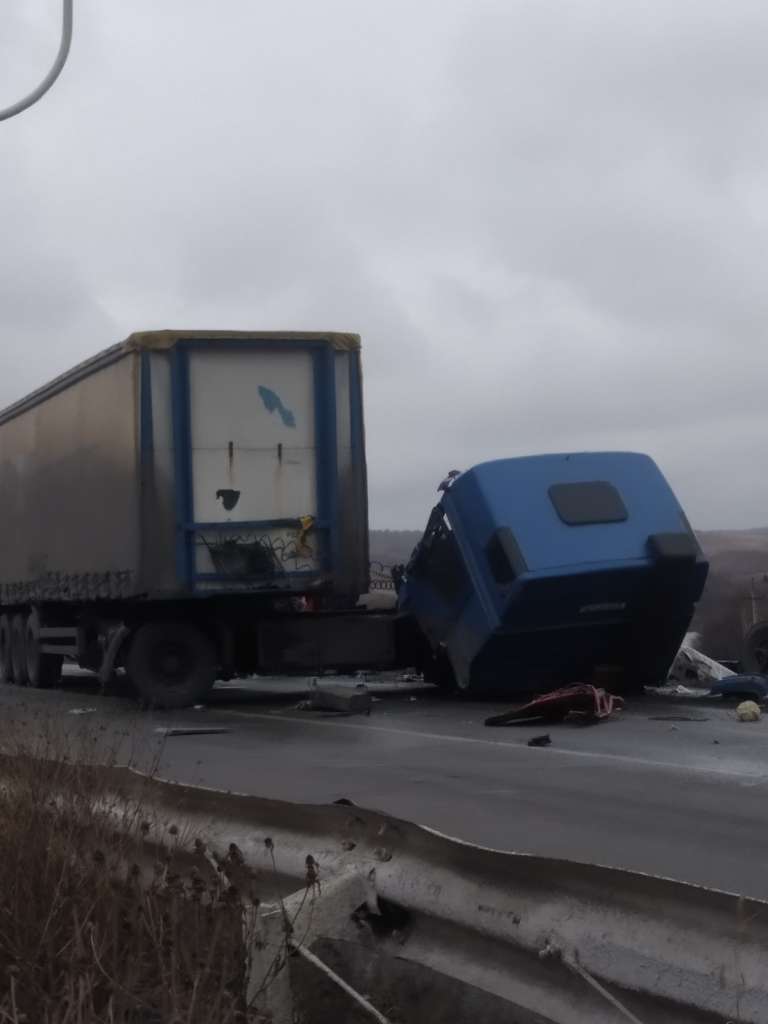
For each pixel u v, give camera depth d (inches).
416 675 840.9
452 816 362.0
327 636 722.2
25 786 237.8
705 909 169.2
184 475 675.4
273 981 194.4
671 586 650.8
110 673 729.6
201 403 680.4
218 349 681.6
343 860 216.7
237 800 241.4
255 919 198.2
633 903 176.7
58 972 193.0
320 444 692.7
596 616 656.4
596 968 177.8
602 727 579.2
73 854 214.4
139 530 671.1
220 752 513.3
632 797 392.8
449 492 679.7
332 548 690.2
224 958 191.6
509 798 393.1
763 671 726.5
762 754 486.6
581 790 407.2
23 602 910.4
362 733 577.9
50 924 200.7
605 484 660.7
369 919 207.5
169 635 706.8
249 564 681.0
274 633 716.0
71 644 825.5
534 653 668.7
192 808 249.9
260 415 687.1
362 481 697.0
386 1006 199.6
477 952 194.7
